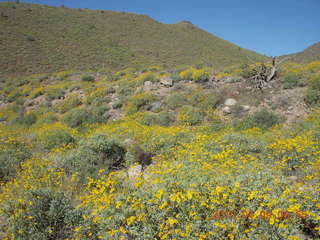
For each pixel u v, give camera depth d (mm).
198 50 57969
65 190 4984
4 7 50656
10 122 15883
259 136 7812
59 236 3705
